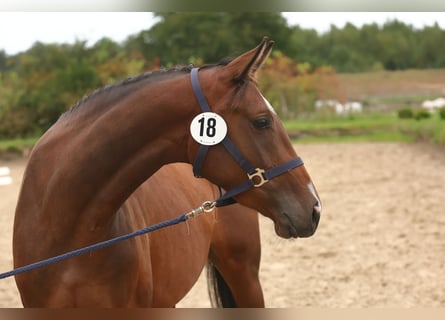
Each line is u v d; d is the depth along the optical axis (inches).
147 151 106.9
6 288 251.6
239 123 103.3
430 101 1063.6
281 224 104.0
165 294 126.4
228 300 162.4
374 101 1156.5
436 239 320.8
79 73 894.4
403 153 688.4
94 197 106.7
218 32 1133.1
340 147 777.6
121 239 104.2
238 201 107.7
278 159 104.0
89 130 107.4
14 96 888.3
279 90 1077.8
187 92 105.4
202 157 104.3
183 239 130.7
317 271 274.2
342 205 417.1
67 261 106.8
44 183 108.4
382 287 249.3
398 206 405.1
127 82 109.6
